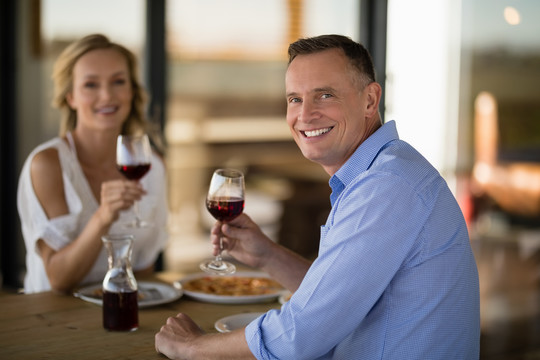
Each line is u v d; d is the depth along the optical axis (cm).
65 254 222
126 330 185
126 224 229
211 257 433
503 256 407
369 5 405
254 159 445
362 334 155
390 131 169
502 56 399
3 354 167
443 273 152
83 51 252
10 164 400
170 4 390
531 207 405
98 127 251
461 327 156
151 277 242
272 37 425
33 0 392
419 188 151
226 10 411
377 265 147
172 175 412
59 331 185
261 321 156
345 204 154
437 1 402
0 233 402
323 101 166
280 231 464
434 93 407
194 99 408
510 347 396
